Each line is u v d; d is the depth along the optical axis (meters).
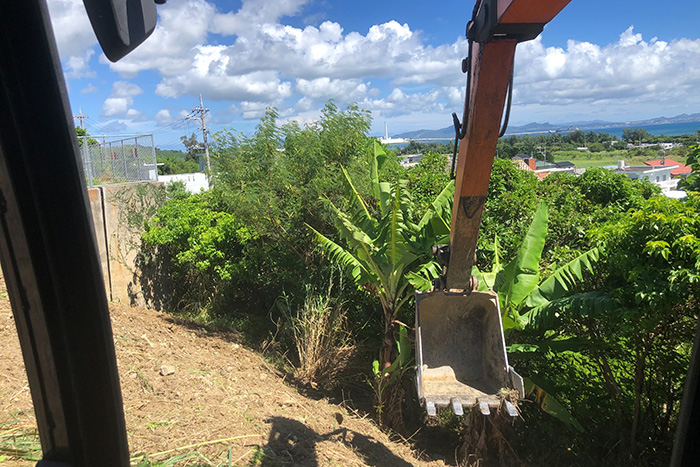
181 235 12.29
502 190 9.53
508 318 6.56
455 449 7.33
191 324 9.70
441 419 8.16
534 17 2.83
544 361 7.48
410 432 7.85
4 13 1.29
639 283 5.46
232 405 5.81
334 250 8.21
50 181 1.41
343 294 9.62
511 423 6.71
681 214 5.34
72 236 1.46
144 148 15.08
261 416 5.77
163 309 13.16
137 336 7.46
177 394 5.70
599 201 11.62
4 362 5.29
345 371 8.73
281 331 9.86
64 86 1.40
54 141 1.39
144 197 13.09
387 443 6.77
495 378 4.62
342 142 10.47
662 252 5.18
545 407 6.51
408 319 8.72
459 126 3.63
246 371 7.57
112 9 1.28
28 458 3.54
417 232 7.88
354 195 8.56
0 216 1.38
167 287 13.46
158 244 13.05
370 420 7.57
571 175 12.16
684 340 6.00
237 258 12.15
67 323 1.50
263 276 11.70
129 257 12.00
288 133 10.44
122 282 11.62
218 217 12.50
